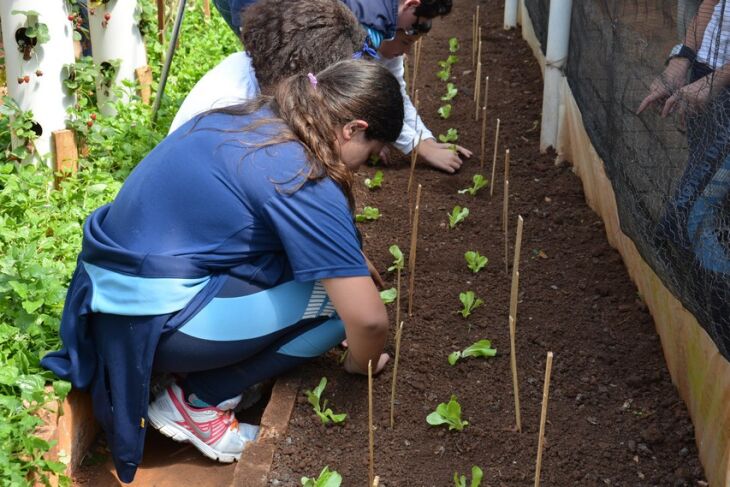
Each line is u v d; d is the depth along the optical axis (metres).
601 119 3.39
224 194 2.35
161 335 2.42
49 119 3.79
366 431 2.59
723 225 2.18
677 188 2.44
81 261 2.54
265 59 2.60
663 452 2.47
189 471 2.68
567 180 4.11
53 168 3.85
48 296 2.75
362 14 3.18
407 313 3.13
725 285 2.12
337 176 2.33
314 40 2.57
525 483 2.38
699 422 2.44
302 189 2.30
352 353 2.57
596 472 2.41
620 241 3.42
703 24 2.41
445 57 5.80
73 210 3.51
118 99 4.52
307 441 2.55
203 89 3.11
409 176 4.18
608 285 3.27
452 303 3.19
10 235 3.13
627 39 2.98
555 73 4.18
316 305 2.56
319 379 2.78
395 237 3.66
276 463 2.47
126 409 2.47
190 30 5.82
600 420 2.60
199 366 2.52
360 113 2.34
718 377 2.30
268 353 2.62
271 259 2.46
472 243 3.62
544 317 3.10
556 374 2.82
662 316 2.87
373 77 2.37
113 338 2.45
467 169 4.25
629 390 2.73
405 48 3.72
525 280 3.33
